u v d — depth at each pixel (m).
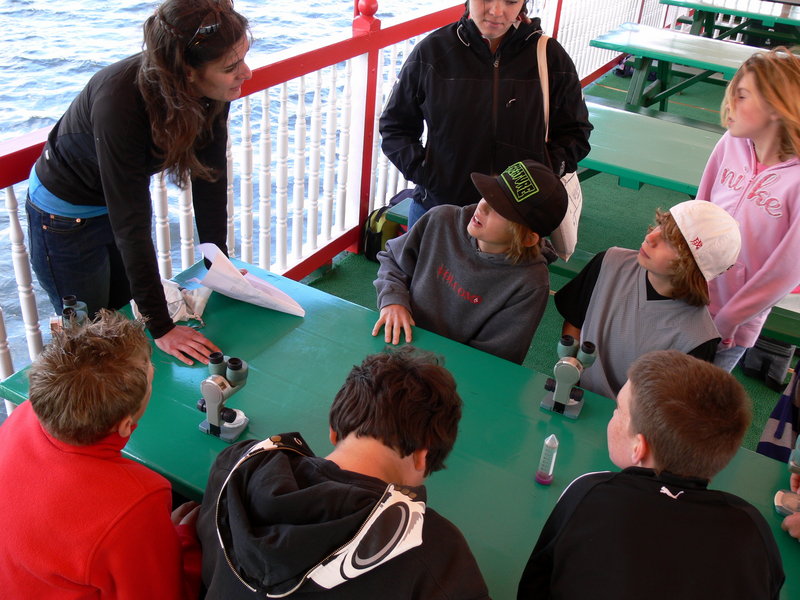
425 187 2.71
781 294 2.25
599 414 1.82
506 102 2.53
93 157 1.89
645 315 2.01
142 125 1.73
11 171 2.10
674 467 1.17
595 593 1.11
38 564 1.21
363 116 3.59
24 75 2.81
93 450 1.27
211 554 1.21
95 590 1.24
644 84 5.80
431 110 2.58
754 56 2.29
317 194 3.51
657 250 1.91
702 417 1.15
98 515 1.22
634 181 3.65
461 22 2.52
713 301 2.48
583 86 6.75
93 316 2.26
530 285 2.09
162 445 1.60
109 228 2.15
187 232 2.94
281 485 1.06
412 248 2.25
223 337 1.97
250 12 3.95
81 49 2.94
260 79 2.81
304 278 3.76
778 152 2.28
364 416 1.14
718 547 1.10
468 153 2.60
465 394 1.84
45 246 2.08
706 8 6.56
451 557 1.07
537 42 2.52
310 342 1.99
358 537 0.97
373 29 3.37
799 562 1.45
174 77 1.64
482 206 2.03
